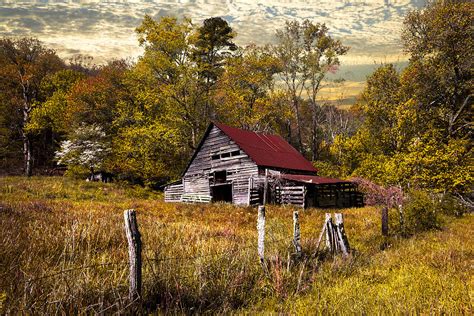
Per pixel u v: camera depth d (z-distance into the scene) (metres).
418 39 39.56
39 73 53.22
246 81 53.28
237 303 6.86
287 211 25.23
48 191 31.62
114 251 8.98
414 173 30.25
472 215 26.38
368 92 46.12
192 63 46.56
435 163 30.00
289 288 7.63
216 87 51.66
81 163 43.16
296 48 51.97
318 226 18.44
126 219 6.03
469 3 35.53
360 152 44.03
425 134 32.66
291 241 10.87
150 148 43.50
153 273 6.50
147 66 44.09
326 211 26.03
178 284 6.59
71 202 24.84
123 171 45.16
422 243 13.35
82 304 5.49
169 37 43.03
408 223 17.08
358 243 13.68
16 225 10.73
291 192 30.27
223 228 16.02
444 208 25.47
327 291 7.26
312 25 51.62
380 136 41.34
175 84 45.38
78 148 43.91
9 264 6.58
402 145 36.06
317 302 6.43
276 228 15.90
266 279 7.82
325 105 62.69
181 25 44.53
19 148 57.34
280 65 52.31
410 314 5.53
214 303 6.55
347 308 5.94
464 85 37.09
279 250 9.91
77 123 46.84
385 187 29.78
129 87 49.72
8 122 52.56
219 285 7.03
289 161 37.03
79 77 58.62
